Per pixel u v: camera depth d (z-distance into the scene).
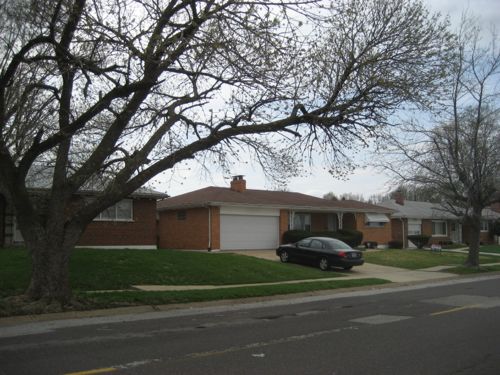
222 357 7.71
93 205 12.80
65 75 12.41
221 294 15.46
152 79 12.01
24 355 7.76
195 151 13.41
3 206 24.05
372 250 36.31
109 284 16.03
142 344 8.66
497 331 10.02
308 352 8.09
